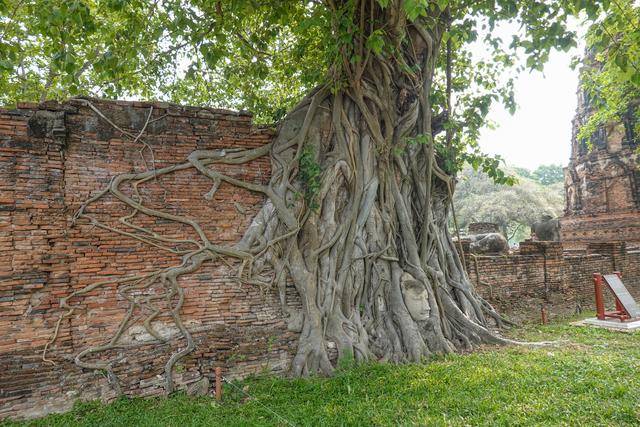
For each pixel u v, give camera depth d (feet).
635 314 35.17
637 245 68.74
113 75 27.02
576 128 81.41
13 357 19.76
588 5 22.76
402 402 19.08
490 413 17.49
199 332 23.62
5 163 20.44
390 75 28.53
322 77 31.17
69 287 21.35
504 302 37.52
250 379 23.57
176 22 26.94
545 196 114.83
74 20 22.26
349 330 25.68
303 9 31.14
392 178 29.30
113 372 21.35
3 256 20.01
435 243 31.04
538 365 23.27
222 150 25.64
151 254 23.29
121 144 23.31
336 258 26.76
